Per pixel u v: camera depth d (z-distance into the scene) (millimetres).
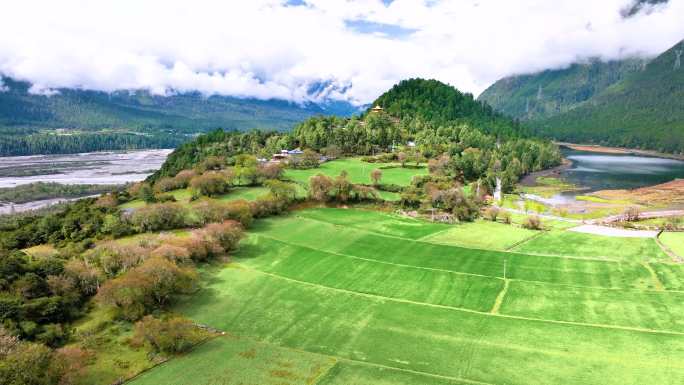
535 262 127500
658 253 131500
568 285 113375
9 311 87000
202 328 96062
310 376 80125
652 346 87000
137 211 145000
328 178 185500
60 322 93000
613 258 129000
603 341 89312
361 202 182875
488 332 93875
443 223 163500
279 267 125750
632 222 173125
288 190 177750
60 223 146125
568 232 153625
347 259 130875
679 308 99875
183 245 121000
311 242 142875
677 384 76625
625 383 77375
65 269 105500
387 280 118375
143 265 104562
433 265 126688
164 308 102438
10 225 156250
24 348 76438
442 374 80812
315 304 106500
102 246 120938
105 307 99875
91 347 86562
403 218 168250
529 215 185500
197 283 114875
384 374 80750
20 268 100625
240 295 110000
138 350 86500
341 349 88750
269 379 78938
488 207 192500
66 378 75062
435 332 94250
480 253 134625
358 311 103250
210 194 183250
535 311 101938
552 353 86125
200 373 80500
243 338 92750
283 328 96500
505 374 80500
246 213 151625
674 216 180125
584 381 78125
